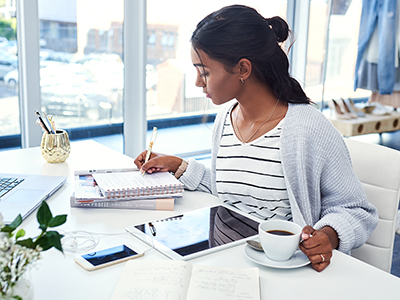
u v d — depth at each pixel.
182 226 0.97
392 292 0.73
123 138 3.15
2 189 1.13
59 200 1.11
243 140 1.20
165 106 3.31
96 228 0.94
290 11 3.71
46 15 2.62
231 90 1.11
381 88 3.81
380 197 1.18
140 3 2.91
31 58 2.49
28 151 1.59
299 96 1.15
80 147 1.67
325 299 0.70
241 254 0.84
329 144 1.08
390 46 3.70
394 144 3.94
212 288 0.70
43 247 0.55
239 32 1.04
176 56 3.25
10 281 0.53
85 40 2.81
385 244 1.18
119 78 3.01
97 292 0.70
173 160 1.28
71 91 2.84
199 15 3.27
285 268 0.79
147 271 0.74
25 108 2.58
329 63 3.71
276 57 1.10
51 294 0.69
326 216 0.99
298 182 1.10
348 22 3.66
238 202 1.21
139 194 1.07
